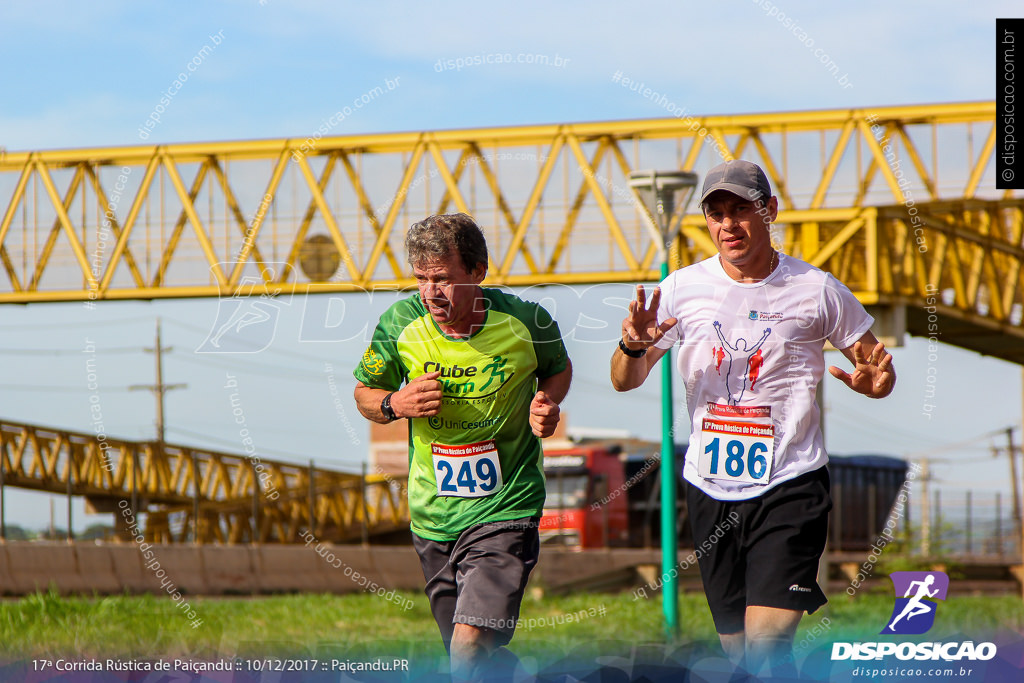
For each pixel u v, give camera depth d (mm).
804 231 58781
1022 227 73000
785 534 16719
